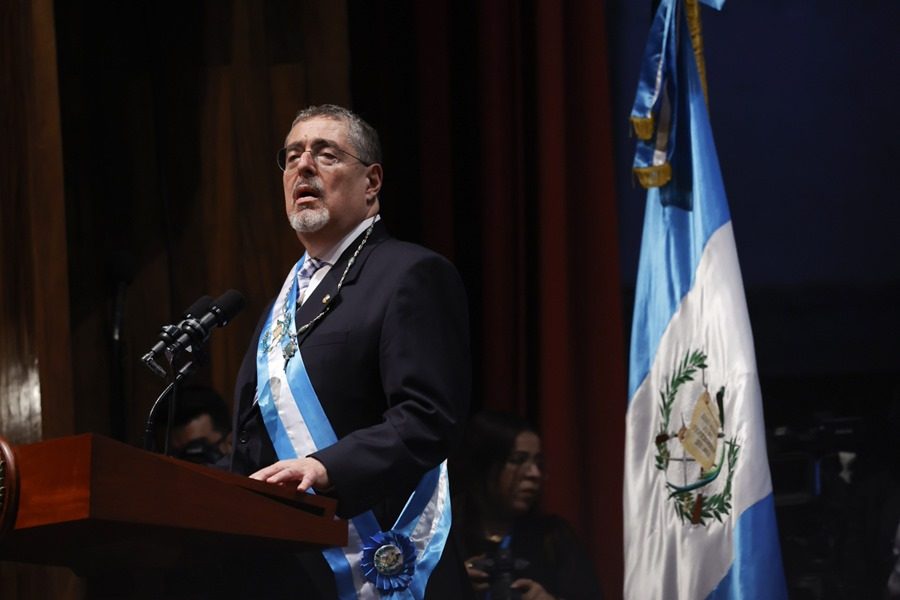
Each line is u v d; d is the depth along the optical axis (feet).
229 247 36.17
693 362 30.66
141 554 15.15
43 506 11.87
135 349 35.73
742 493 29.53
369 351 18.38
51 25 31.22
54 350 30.58
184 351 18.33
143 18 36.99
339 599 18.04
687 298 31.01
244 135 36.55
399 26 37.45
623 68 38.40
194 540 14.01
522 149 36.86
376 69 37.29
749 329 30.37
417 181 37.04
